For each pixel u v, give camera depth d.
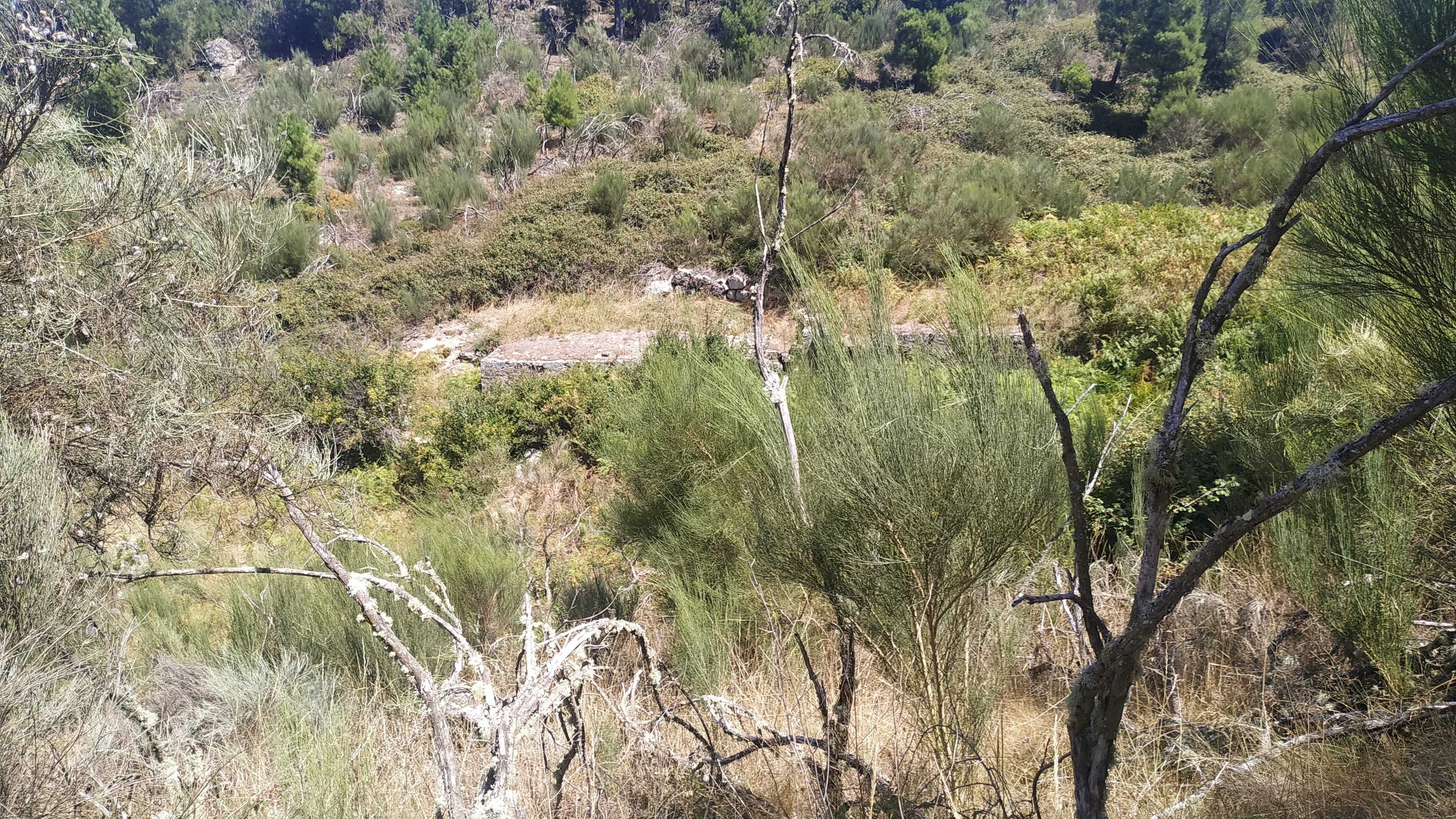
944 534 1.80
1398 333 2.42
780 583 2.40
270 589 4.49
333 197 18.34
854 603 2.05
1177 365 7.38
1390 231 2.18
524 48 29.67
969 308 2.02
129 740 2.11
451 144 21.66
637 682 2.08
